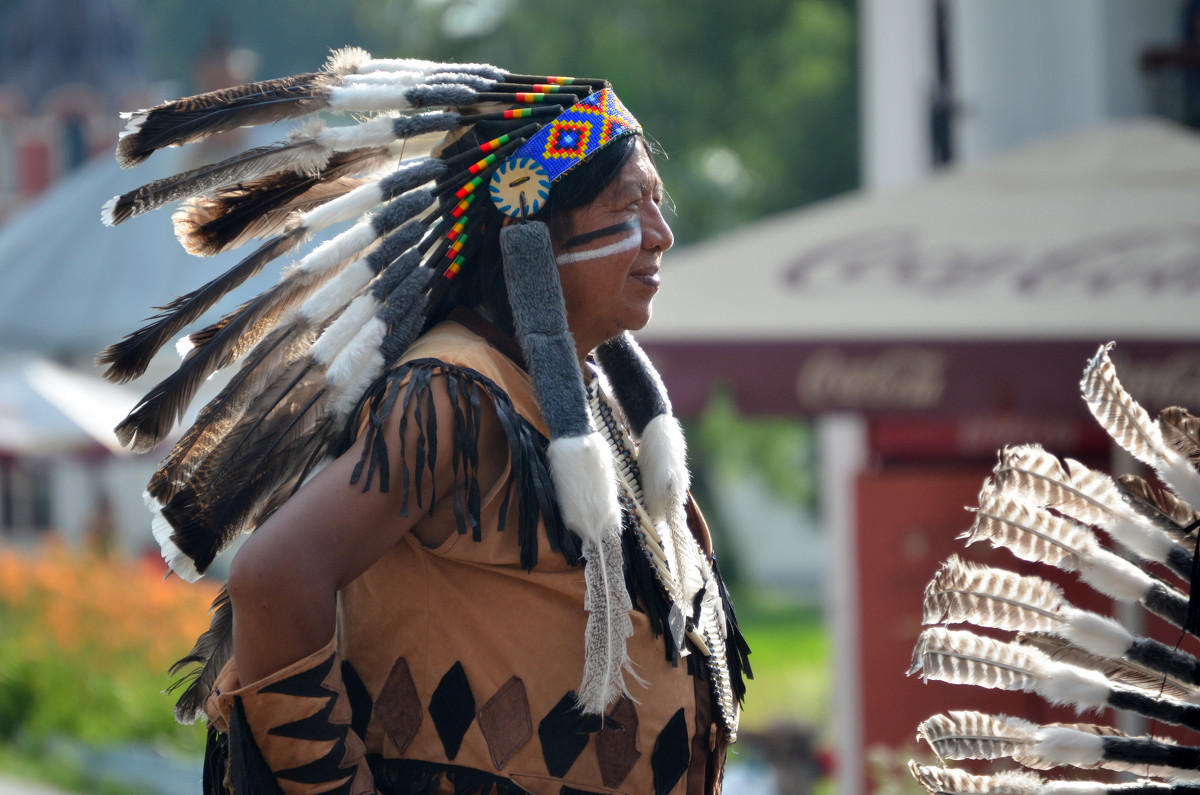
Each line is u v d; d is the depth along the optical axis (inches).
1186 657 247.6
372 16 3831.2
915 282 615.2
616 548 238.7
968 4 932.6
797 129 3058.6
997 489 257.3
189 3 4945.9
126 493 2568.9
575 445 234.2
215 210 259.9
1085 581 252.8
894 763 558.9
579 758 241.9
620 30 3110.2
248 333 250.8
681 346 605.9
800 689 1937.7
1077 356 571.5
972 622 254.2
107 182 2065.7
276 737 223.8
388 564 244.4
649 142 274.1
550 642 241.0
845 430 962.7
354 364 236.8
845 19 3009.4
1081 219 639.1
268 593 219.3
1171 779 247.3
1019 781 251.6
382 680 243.9
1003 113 914.1
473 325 257.0
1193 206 639.1
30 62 3452.3
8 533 2647.6
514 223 250.5
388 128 252.1
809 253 652.1
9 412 1841.8
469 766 237.8
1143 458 257.0
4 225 3351.4
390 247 246.8
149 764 1052.5
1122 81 858.8
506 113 255.6
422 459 230.4
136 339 247.3
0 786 1097.4
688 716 257.4
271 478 241.0
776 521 5344.5
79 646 1241.4
